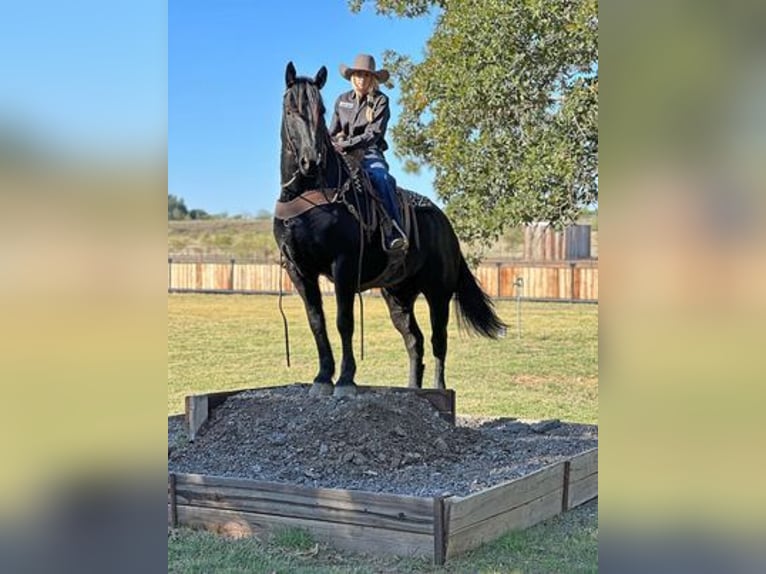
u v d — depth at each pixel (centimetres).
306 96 532
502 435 640
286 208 562
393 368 1197
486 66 791
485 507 404
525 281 2170
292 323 1852
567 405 865
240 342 1527
